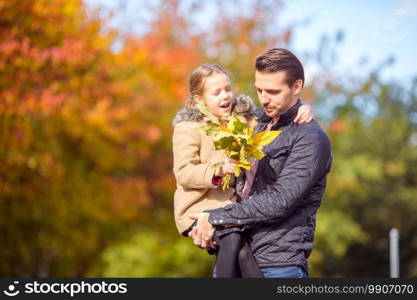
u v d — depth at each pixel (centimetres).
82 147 1471
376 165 2167
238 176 443
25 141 1212
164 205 1817
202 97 453
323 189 426
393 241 1165
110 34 1330
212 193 442
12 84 1183
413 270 2756
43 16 1204
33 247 1587
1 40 1159
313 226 424
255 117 463
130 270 1748
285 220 412
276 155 418
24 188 1351
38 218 1488
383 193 2795
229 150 416
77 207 1519
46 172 1319
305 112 422
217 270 406
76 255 1767
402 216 2814
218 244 414
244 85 1638
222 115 449
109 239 1820
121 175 1700
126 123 1430
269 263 409
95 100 1346
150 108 1477
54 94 1220
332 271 2761
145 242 1759
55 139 1343
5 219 1432
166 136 1595
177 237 1806
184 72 1535
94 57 1313
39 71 1223
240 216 406
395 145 2820
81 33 1284
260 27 1736
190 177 429
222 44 1711
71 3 1218
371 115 2809
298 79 419
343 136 2194
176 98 1503
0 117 1194
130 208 1614
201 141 447
